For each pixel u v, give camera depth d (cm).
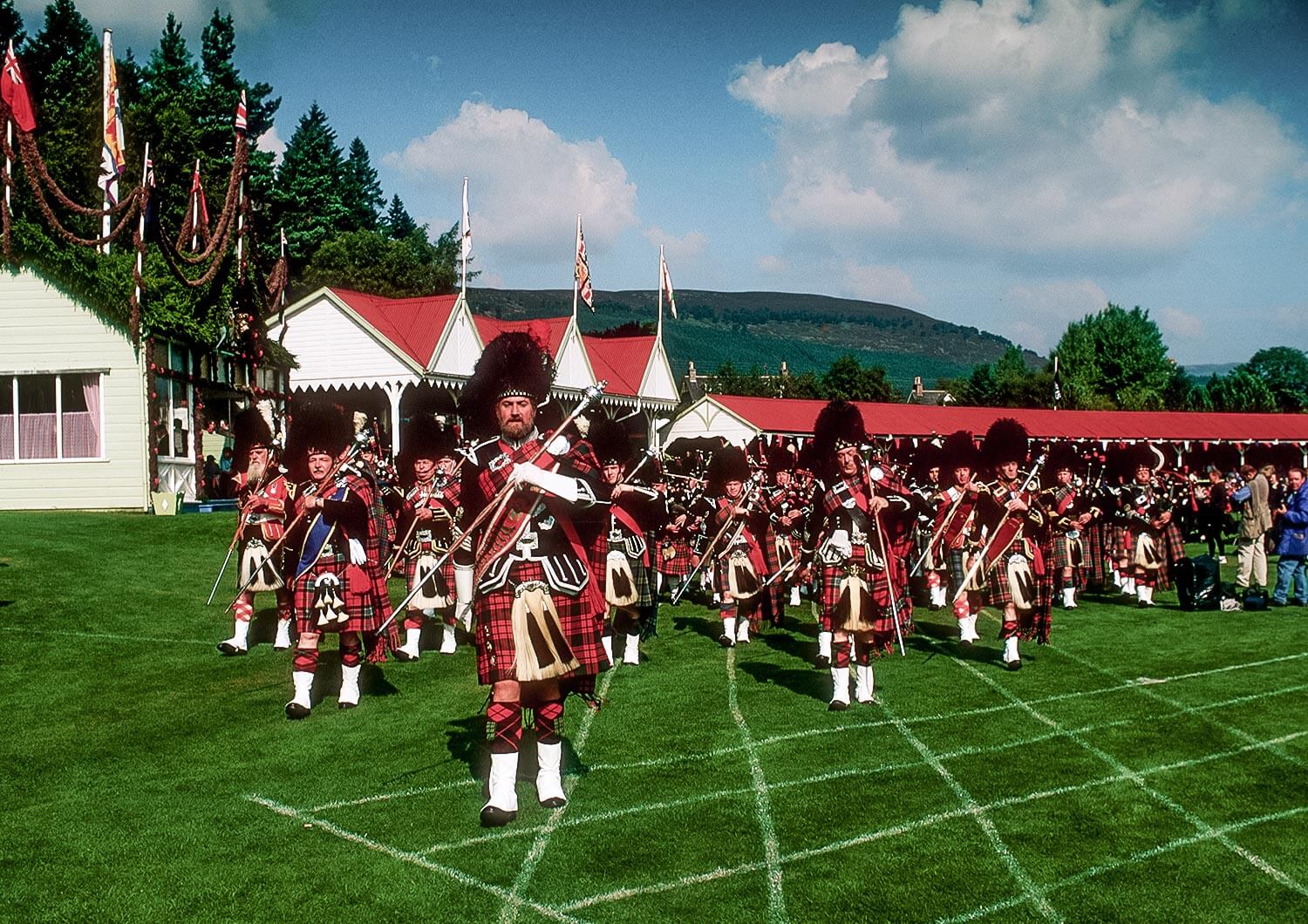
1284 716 730
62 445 1962
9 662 873
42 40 4328
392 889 443
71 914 420
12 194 2247
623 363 3781
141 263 1933
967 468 938
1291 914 422
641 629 981
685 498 1378
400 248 5841
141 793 566
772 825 516
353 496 724
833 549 759
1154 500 1369
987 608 1282
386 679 855
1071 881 453
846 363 7788
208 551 1446
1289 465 1536
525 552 530
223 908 425
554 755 544
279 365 2558
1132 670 892
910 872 462
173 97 4622
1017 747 652
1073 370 7800
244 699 776
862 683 765
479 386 554
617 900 433
